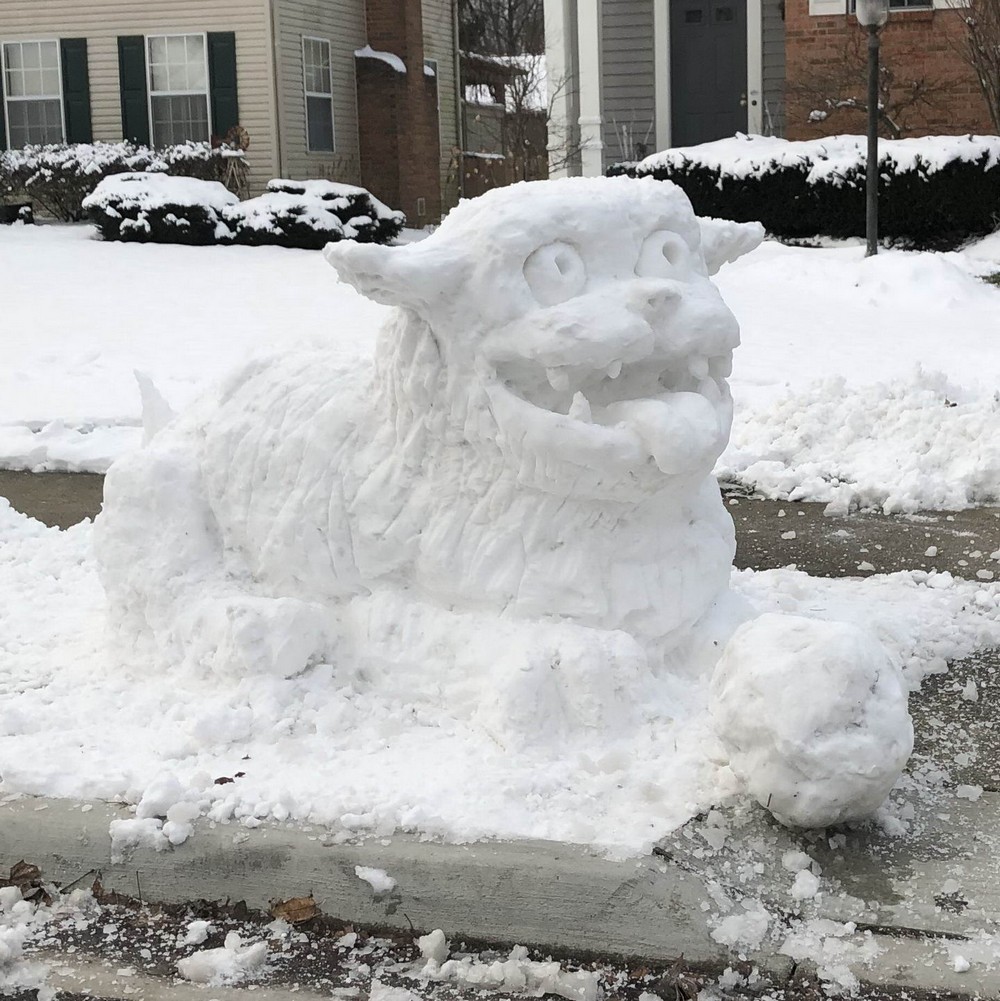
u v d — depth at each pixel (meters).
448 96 31.41
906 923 2.93
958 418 7.15
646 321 3.45
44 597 5.15
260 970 3.02
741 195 18.83
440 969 2.99
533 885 3.04
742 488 6.99
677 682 3.82
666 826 3.21
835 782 3.06
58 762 3.58
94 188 23.39
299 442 3.98
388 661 3.85
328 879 3.17
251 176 25.11
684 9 23.23
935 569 5.50
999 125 19.55
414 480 3.85
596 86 21.19
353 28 27.58
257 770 3.51
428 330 3.68
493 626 3.76
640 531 3.79
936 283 14.19
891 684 3.16
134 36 24.98
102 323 13.52
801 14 20.66
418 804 3.29
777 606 4.65
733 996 2.83
